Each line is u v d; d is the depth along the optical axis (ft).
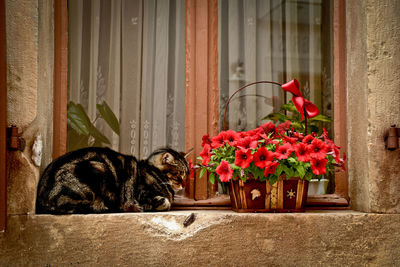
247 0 6.94
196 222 5.25
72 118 6.44
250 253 5.25
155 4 6.81
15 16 5.22
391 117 5.72
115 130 6.56
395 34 5.82
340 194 6.44
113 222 5.16
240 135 5.65
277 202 5.45
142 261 5.16
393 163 5.67
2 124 4.79
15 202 5.04
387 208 5.59
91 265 5.10
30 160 5.20
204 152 5.56
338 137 6.52
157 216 5.24
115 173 5.73
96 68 6.59
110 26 6.68
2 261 4.97
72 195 5.15
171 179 6.13
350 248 5.43
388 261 5.50
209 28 6.67
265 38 6.94
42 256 5.06
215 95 6.61
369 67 5.74
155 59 6.73
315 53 6.98
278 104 6.87
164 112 6.67
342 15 6.59
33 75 5.24
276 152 5.22
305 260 5.33
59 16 6.20
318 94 6.91
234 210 5.75
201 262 5.20
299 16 6.97
